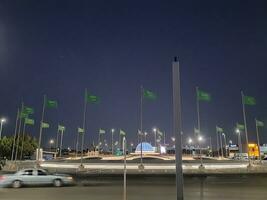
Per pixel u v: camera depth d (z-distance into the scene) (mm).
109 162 65250
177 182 8500
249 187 27844
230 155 133875
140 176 44438
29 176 28469
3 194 22188
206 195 21516
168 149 124938
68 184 29328
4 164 65688
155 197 20406
